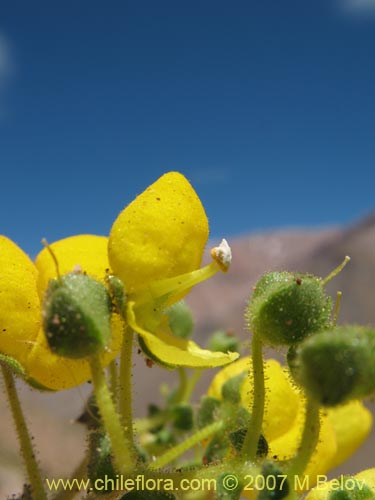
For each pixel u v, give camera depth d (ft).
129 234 0.23
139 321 0.23
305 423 0.21
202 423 0.29
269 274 0.22
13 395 0.24
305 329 0.21
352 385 0.18
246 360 0.30
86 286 0.20
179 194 0.23
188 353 0.23
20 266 0.24
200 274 0.23
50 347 0.20
